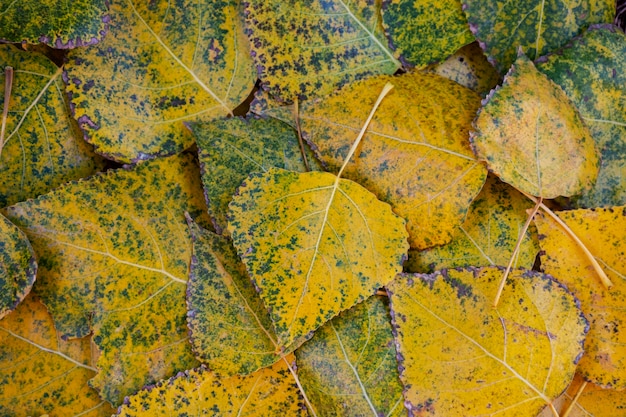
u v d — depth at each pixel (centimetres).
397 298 36
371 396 36
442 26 37
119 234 36
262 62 37
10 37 35
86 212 36
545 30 37
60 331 36
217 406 36
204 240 36
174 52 37
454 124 36
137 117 37
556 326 36
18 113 36
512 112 35
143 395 35
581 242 36
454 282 36
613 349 36
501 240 37
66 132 37
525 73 36
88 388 36
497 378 36
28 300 36
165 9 37
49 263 35
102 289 36
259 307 36
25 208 35
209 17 37
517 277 36
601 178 37
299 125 36
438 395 35
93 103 36
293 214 35
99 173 36
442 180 36
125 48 36
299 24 37
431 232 36
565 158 36
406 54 37
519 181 36
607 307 36
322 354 36
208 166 36
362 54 37
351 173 36
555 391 36
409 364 35
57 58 37
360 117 36
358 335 36
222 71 37
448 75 38
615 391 37
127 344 36
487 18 36
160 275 36
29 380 36
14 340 36
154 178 36
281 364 36
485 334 36
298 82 37
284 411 36
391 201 36
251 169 36
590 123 37
